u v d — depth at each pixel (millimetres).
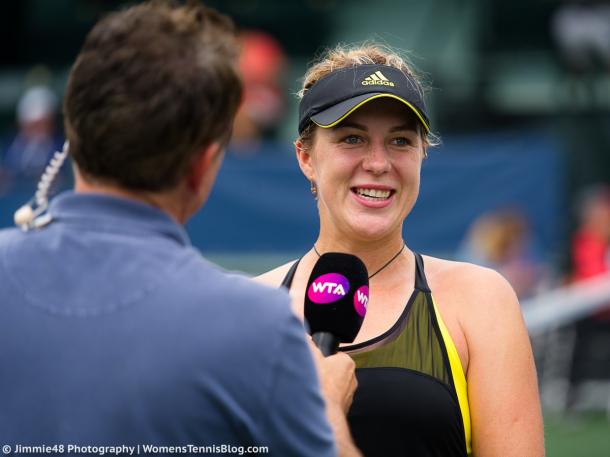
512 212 12406
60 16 17797
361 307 3475
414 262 4223
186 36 2725
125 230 2711
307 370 2688
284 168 12375
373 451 3766
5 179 13344
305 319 3504
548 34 17141
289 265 4414
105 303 2623
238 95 2820
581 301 11797
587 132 16141
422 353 3885
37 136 13570
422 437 3771
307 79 4215
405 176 4035
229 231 12375
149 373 2559
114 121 2625
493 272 4160
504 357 3902
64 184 9719
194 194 2844
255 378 2596
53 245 2723
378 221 4016
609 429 11422
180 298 2629
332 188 4062
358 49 4281
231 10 17562
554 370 11781
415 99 3973
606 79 16328
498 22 17328
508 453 3791
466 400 3908
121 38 2686
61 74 17344
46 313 2629
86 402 2557
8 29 17688
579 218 14367
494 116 16703
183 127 2672
